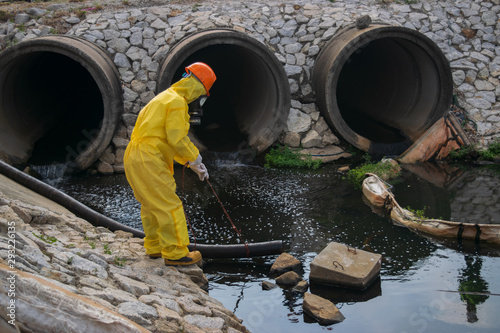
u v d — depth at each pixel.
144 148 4.17
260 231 6.52
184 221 4.51
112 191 8.28
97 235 5.01
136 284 3.94
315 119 10.69
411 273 5.34
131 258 4.59
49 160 9.73
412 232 6.46
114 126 9.34
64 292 2.87
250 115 11.98
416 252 5.86
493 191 7.95
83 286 3.52
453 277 5.23
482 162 9.67
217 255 5.59
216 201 7.71
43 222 4.85
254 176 9.08
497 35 12.09
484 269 5.40
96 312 2.83
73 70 14.33
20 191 5.42
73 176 9.30
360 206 7.42
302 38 11.21
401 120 11.41
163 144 4.21
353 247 5.93
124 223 6.75
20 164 9.45
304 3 12.16
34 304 2.71
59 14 11.36
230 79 14.66
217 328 3.75
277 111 10.03
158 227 4.54
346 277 5.03
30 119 10.98
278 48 11.09
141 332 2.94
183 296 4.10
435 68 10.30
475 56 11.73
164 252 4.53
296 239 6.28
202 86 4.39
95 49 9.90
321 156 10.16
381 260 5.64
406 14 12.23
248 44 9.53
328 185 8.47
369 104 13.30
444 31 12.00
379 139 10.89
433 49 9.99
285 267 5.40
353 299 4.85
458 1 12.65
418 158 9.81
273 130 10.05
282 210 7.29
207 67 4.41
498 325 4.34
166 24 10.98
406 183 8.51
